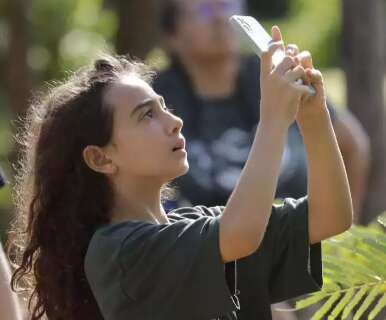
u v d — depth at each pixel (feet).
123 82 16.66
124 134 16.39
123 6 38.99
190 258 15.06
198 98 26.76
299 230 16.62
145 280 15.40
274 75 15.33
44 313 17.03
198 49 26.94
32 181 17.13
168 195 19.88
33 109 17.57
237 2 27.66
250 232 14.84
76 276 16.65
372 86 33.35
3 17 45.09
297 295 16.96
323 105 16.10
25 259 17.08
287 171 25.77
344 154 29.63
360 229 17.60
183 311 15.30
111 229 15.92
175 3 27.55
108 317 15.83
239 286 16.71
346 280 17.21
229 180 25.67
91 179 16.63
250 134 26.66
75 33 55.31
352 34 33.42
